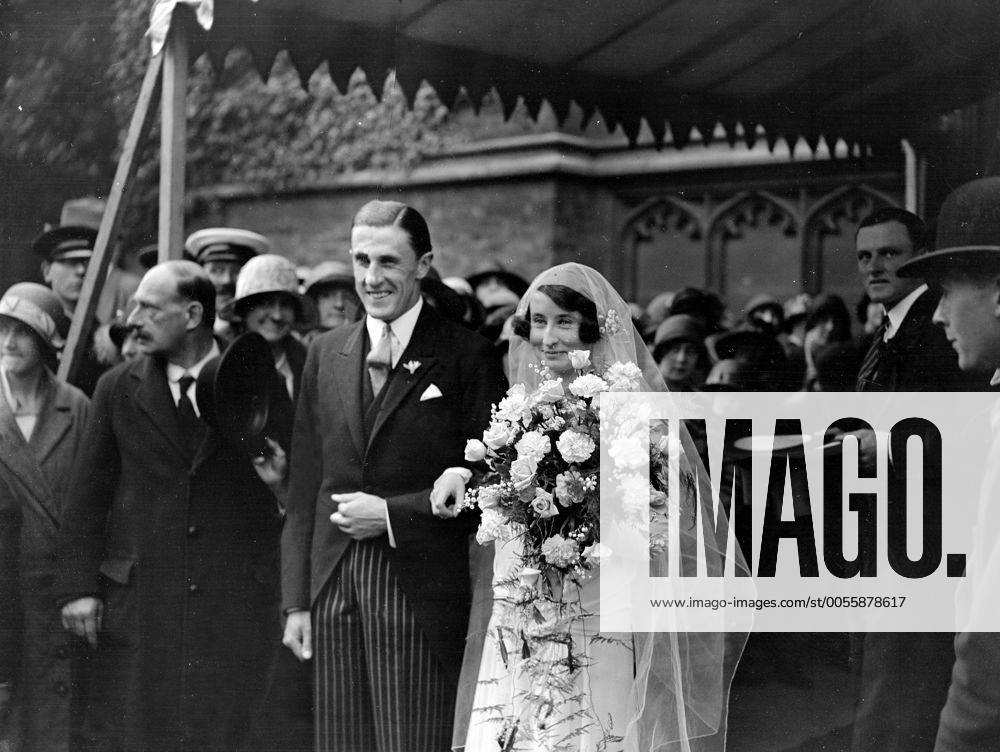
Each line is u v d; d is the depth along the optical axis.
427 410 5.14
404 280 5.23
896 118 7.20
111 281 7.04
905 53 6.74
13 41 7.77
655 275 10.70
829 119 7.48
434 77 6.67
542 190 10.70
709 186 10.46
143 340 5.77
